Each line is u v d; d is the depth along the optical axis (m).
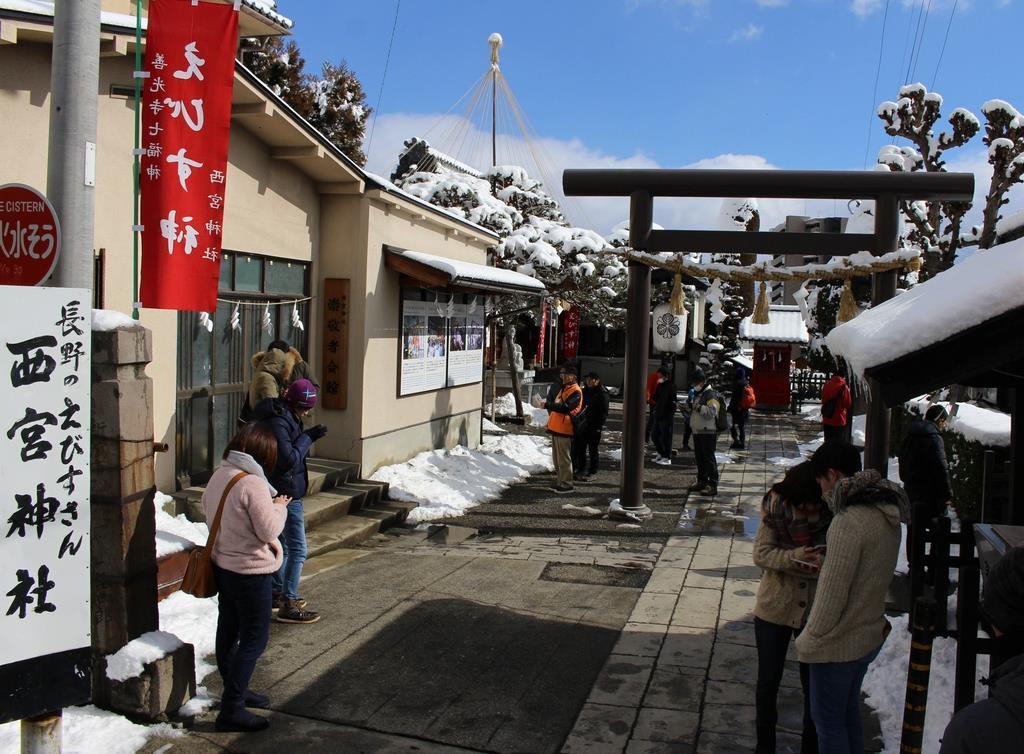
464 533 9.37
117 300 7.12
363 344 10.43
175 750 4.31
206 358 8.49
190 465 8.27
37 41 6.25
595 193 9.03
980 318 3.31
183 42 5.77
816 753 4.20
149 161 5.79
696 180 8.76
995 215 13.65
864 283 21.48
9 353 3.38
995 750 2.14
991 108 13.45
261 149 9.13
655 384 16.34
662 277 20.77
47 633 3.50
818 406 26.41
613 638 6.07
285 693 5.02
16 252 4.11
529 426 18.50
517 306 18.12
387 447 11.29
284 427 5.99
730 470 13.75
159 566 6.06
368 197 10.34
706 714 4.85
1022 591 2.39
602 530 9.58
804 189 8.42
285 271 9.82
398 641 5.91
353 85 17.34
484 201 16.97
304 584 7.18
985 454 5.85
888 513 3.59
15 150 6.21
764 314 8.94
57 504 3.51
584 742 4.52
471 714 4.82
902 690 4.86
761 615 4.25
